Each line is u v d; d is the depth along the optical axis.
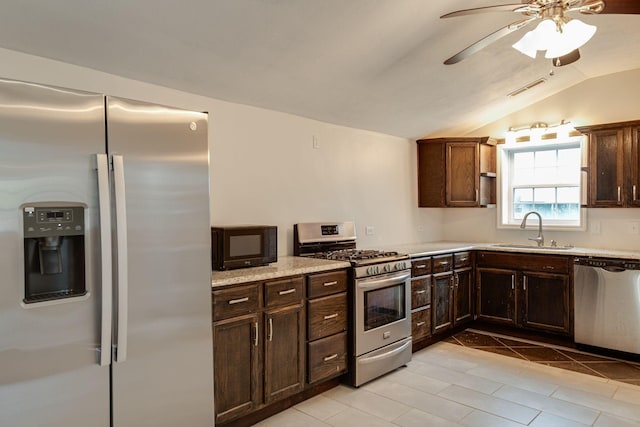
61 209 1.56
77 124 1.60
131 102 1.75
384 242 4.48
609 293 3.53
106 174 1.64
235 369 2.31
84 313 1.61
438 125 4.58
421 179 4.89
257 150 3.30
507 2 2.49
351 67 2.96
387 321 3.25
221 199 3.06
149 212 1.81
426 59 3.08
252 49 2.50
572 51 2.34
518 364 3.41
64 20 1.97
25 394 1.49
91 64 2.35
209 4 2.04
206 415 2.08
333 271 2.90
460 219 5.18
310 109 3.53
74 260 1.66
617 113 4.08
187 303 1.97
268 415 2.56
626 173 3.76
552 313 3.90
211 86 2.84
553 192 4.59
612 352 3.58
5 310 1.44
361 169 4.23
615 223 4.09
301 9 2.22
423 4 2.41
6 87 1.44
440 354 3.67
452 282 4.10
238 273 2.46
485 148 4.74
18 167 1.46
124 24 2.06
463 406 2.67
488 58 3.31
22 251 1.48
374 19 2.44
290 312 2.61
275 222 3.42
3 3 1.81
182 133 1.93
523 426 2.40
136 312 1.78
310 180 3.72
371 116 3.94
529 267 4.03
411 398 2.79
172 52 2.37
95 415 1.67
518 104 4.54
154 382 1.86
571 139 4.32
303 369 2.70
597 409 2.61
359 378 2.98
